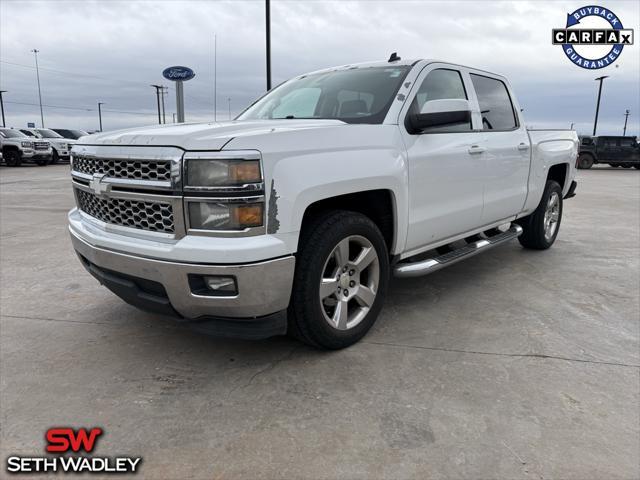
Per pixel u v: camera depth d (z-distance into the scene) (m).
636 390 2.58
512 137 4.56
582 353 3.02
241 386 2.65
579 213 8.96
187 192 2.38
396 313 3.70
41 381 2.72
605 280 4.55
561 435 2.20
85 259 3.17
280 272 2.51
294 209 2.51
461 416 2.35
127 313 3.72
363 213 3.31
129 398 2.54
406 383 2.66
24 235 6.64
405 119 3.35
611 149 24.48
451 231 3.88
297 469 2.00
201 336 3.30
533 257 5.43
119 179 2.67
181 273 2.43
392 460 2.05
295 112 3.75
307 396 2.54
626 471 1.98
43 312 3.75
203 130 2.57
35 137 24.09
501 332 3.34
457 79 4.01
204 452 2.12
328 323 2.88
